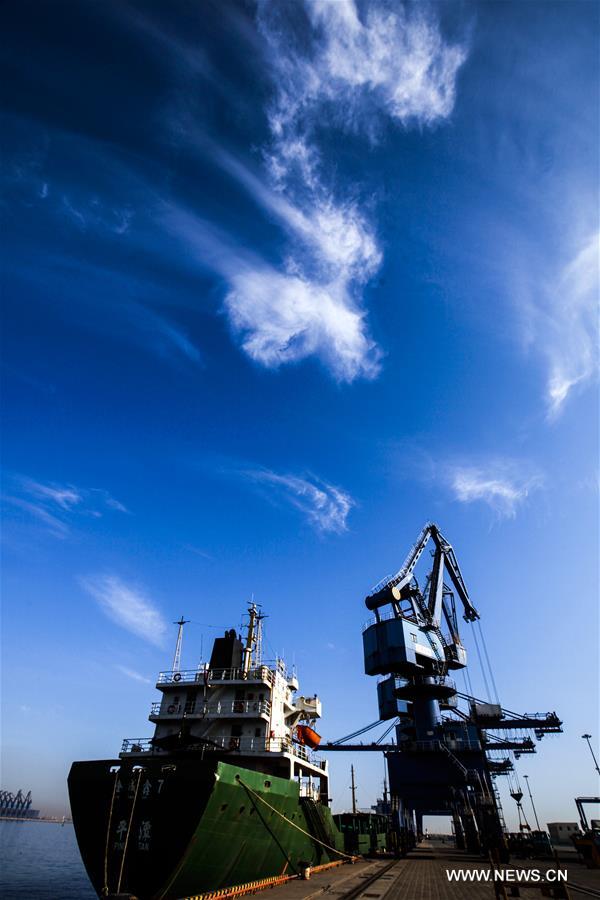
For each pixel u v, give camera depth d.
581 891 26.92
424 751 54.47
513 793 60.47
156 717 31.25
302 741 39.41
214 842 20.91
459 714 62.72
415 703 58.78
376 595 59.91
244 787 22.05
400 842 49.44
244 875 24.09
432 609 64.06
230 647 35.16
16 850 92.19
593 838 42.69
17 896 44.47
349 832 49.56
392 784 54.34
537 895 24.92
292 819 28.08
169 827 20.12
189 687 32.25
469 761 53.25
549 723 66.69
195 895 20.75
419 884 28.73
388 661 54.53
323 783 42.59
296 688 39.78
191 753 27.89
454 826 60.00
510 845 51.62
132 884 20.16
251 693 31.77
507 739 69.25
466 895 24.84
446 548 72.44
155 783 20.97
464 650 65.81
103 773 22.09
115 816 21.06
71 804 22.11
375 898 23.41
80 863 80.06
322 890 25.00
